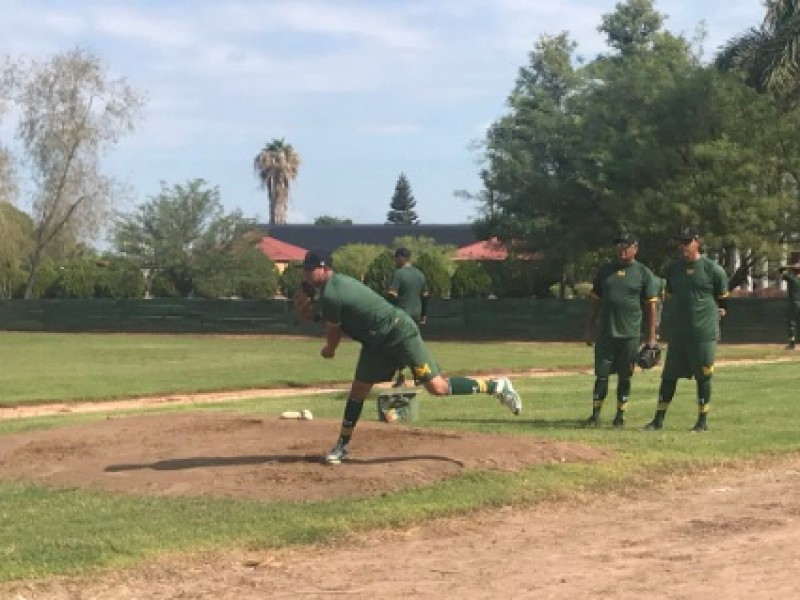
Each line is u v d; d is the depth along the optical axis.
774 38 36.41
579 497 8.79
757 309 35.94
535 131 45.16
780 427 12.13
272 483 8.74
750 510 8.34
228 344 37.69
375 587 6.34
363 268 63.53
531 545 7.32
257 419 11.50
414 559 6.99
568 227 40.81
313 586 6.39
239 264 60.53
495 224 48.84
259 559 7.02
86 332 49.56
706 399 11.89
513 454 9.72
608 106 38.06
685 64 38.31
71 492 8.80
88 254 65.56
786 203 34.88
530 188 41.72
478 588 6.27
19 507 8.34
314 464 9.27
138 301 49.50
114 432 11.05
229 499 8.38
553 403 15.02
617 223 37.09
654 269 37.25
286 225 108.38
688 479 9.59
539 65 54.47
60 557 6.90
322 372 23.27
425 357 9.16
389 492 8.54
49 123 57.25
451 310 42.34
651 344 12.07
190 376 22.42
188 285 61.09
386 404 12.30
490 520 8.06
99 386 20.22
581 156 38.31
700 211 34.56
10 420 14.75
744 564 6.68
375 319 8.92
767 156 35.12
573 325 40.28
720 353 27.94
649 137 35.53
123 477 9.18
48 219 57.81
